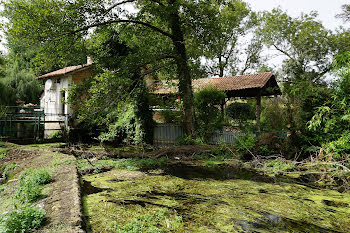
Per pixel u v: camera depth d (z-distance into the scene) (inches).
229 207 185.6
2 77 807.1
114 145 583.2
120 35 537.6
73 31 433.7
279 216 169.5
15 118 579.2
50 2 401.1
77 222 132.6
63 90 452.1
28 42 411.8
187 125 542.0
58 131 608.1
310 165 309.0
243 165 352.5
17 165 315.6
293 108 388.5
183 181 266.5
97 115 543.8
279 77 943.7
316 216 170.6
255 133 485.1
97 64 488.4
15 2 383.2
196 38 568.1
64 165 286.2
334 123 325.4
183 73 537.3
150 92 603.2
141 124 554.6
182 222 156.0
